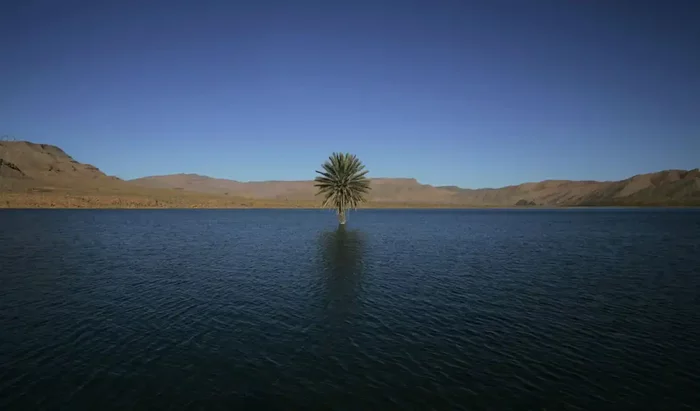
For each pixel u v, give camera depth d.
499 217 115.69
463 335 13.49
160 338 13.00
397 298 18.34
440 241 45.22
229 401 9.06
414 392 9.56
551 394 9.52
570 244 42.47
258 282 21.64
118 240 41.81
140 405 8.88
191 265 27.03
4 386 9.66
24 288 19.77
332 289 20.06
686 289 20.53
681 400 9.29
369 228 65.56
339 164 60.16
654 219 97.12
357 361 11.31
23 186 138.12
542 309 16.69
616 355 11.88
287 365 11.02
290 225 71.19
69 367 10.77
